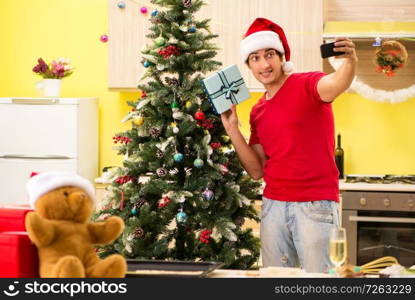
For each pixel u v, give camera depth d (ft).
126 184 11.15
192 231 11.09
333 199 10.80
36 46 18.69
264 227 11.13
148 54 11.22
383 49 16.66
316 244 10.64
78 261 6.30
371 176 17.28
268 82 10.85
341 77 10.08
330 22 16.57
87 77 18.60
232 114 10.93
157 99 10.97
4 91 18.83
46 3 18.61
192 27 11.02
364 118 17.97
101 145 18.58
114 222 6.93
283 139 10.73
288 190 10.79
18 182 16.90
